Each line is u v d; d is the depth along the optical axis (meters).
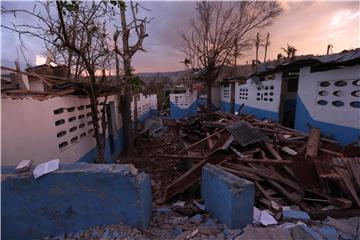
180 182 4.52
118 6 4.56
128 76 6.04
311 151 4.71
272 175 4.29
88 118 5.71
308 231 2.44
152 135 11.48
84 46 4.41
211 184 3.17
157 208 3.81
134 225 2.46
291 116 10.33
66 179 2.23
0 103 2.70
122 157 8.17
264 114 10.60
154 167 6.95
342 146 4.94
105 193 2.32
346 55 5.04
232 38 12.41
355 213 3.25
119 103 8.60
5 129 2.76
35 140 3.35
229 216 2.58
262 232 2.37
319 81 6.62
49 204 2.27
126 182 2.32
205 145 7.04
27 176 2.17
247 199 2.54
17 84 3.31
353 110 5.44
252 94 12.20
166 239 2.43
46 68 5.45
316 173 3.94
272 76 9.75
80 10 4.16
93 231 2.34
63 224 2.34
